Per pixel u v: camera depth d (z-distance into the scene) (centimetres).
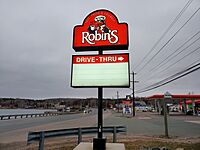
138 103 10125
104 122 2695
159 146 1009
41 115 5569
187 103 6488
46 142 1137
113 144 860
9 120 3412
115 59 848
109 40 863
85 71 853
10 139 1280
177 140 1198
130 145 1036
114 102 15550
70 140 1212
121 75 830
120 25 870
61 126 2147
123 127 1089
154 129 1822
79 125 2264
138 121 2883
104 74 840
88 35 880
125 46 856
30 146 1049
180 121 2842
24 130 1786
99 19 886
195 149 945
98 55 861
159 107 6038
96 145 770
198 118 3644
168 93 1400
